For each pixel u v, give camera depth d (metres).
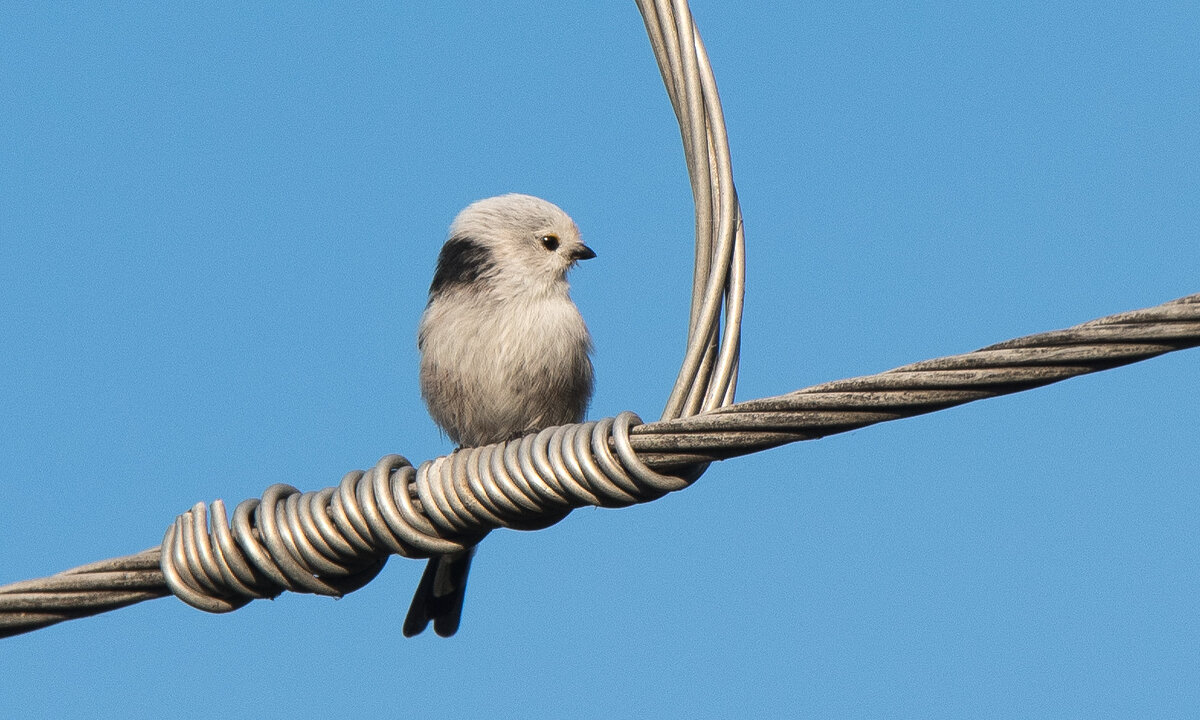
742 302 9.92
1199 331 7.70
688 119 10.20
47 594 9.78
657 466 9.08
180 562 9.75
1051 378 8.09
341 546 9.59
